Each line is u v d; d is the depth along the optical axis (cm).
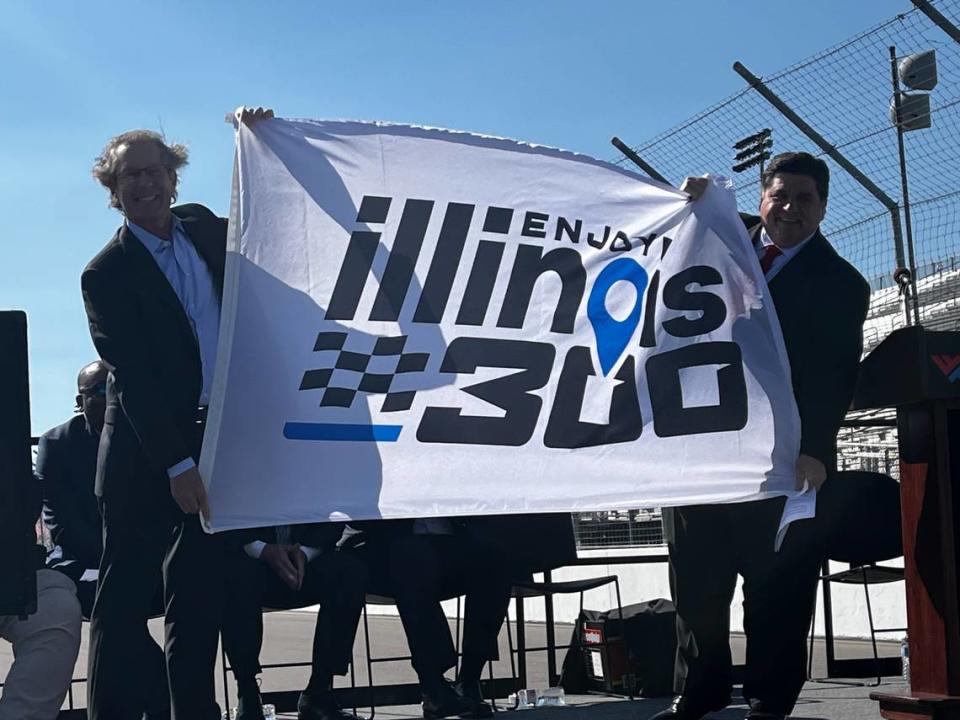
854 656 812
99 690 362
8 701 332
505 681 604
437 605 522
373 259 382
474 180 396
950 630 360
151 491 368
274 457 364
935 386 358
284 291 372
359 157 386
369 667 534
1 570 308
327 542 495
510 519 561
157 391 359
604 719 489
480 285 391
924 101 682
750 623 412
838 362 402
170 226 388
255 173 375
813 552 405
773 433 399
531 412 389
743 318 405
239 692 480
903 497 376
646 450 395
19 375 313
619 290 402
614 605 1244
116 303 364
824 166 418
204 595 369
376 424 375
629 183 409
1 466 310
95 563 514
